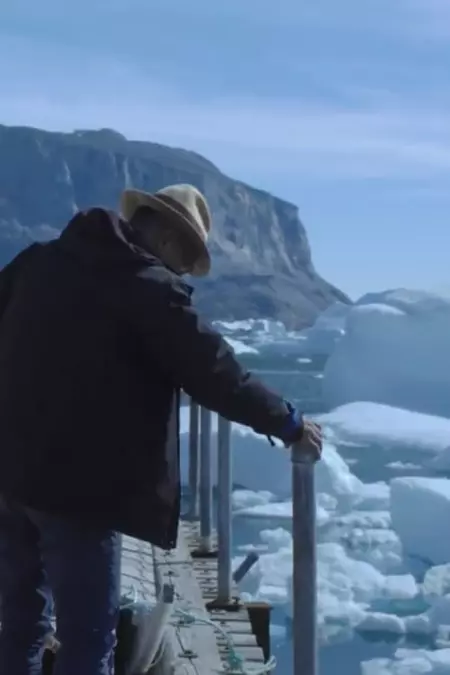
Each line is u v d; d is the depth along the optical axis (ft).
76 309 7.54
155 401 7.63
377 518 57.36
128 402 7.51
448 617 39.75
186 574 16.37
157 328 7.43
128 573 15.28
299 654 8.38
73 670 7.58
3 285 8.19
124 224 7.86
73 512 7.43
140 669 9.83
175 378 7.61
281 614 40.09
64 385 7.49
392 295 117.39
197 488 22.63
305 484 8.26
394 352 112.68
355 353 114.52
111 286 7.52
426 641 38.68
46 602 8.46
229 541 15.48
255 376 7.75
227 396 7.59
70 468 7.44
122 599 10.69
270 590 41.73
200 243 8.20
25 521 8.14
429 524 51.88
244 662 12.17
